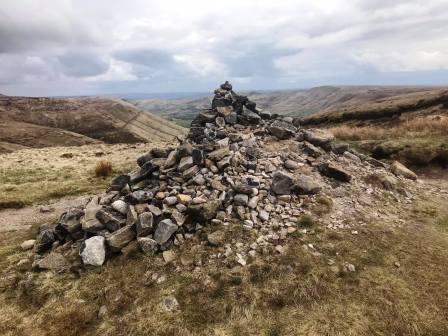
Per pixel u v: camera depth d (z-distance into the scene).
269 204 11.45
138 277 9.01
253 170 13.26
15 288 9.17
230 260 9.18
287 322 7.31
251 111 19.19
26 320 8.00
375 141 23.14
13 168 27.44
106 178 21.72
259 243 9.72
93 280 9.03
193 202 10.88
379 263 8.97
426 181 17.09
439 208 12.77
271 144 15.83
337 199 12.28
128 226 10.31
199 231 10.41
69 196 18.38
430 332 6.84
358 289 8.05
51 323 7.85
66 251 10.52
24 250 11.38
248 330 7.22
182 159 13.22
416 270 8.67
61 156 34.16
